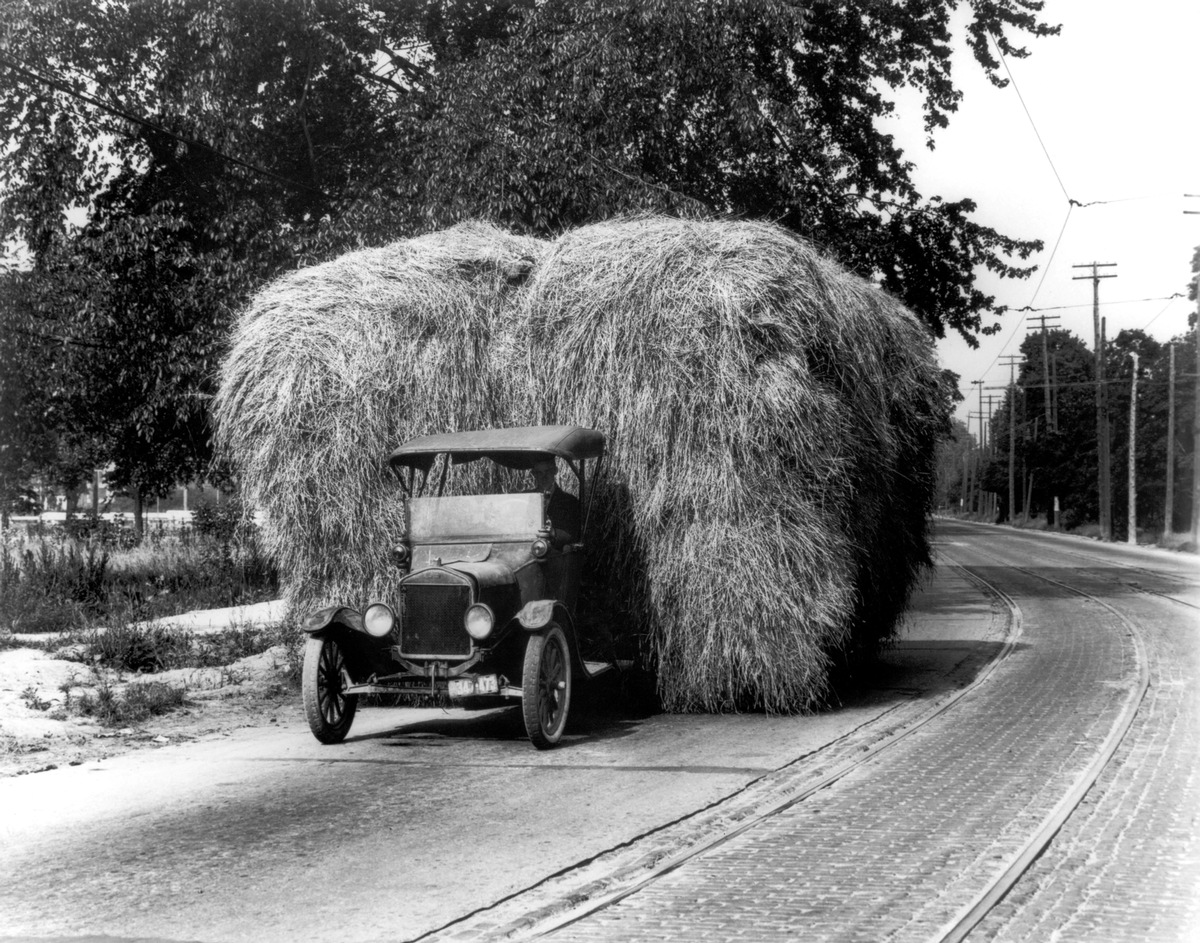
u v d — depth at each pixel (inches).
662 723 374.6
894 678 475.8
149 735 362.6
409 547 377.4
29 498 1975.9
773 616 371.9
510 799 262.8
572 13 793.6
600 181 746.2
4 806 262.1
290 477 405.1
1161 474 2253.9
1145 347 2723.9
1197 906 181.9
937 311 1012.5
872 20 977.5
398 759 316.8
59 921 179.3
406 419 407.8
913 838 224.4
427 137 762.8
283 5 771.4
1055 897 187.2
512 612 346.0
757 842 222.8
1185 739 327.6
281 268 754.2
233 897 190.4
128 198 832.9
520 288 416.2
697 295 376.8
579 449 362.0
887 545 474.0
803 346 380.2
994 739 333.4
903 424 492.4
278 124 836.6
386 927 174.1
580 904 184.7
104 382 808.9
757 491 373.4
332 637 347.3
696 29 776.9
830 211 935.0
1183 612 727.1
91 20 764.6
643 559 384.5
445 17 904.3
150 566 918.4
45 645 553.0
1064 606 788.6
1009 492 3467.0
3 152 774.5
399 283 414.9
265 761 315.9
